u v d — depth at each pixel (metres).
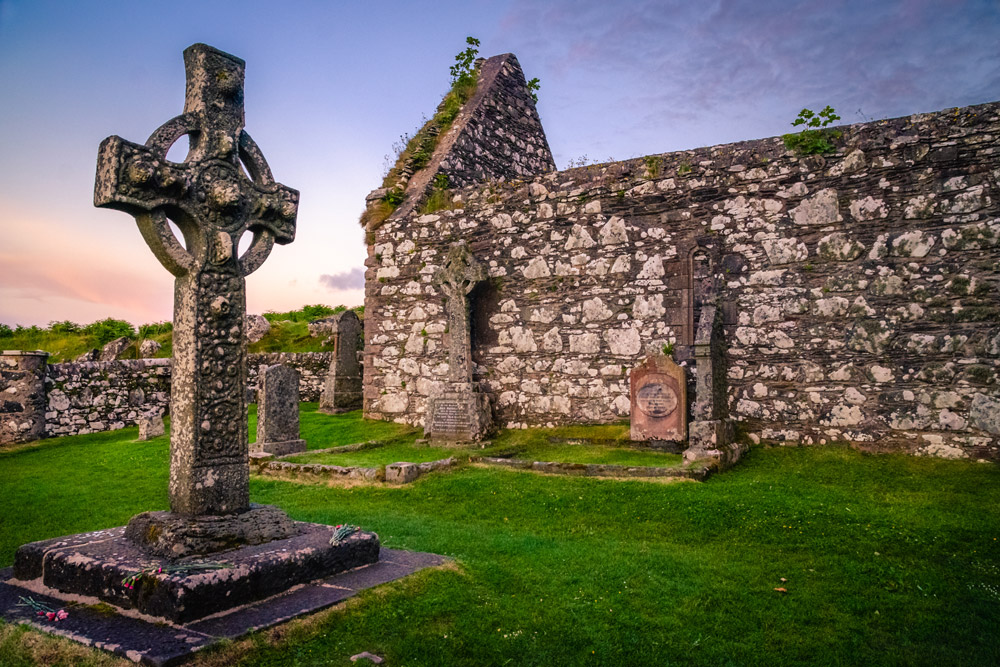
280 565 4.41
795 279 10.73
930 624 4.46
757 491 8.00
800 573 5.43
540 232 13.05
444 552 5.90
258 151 5.45
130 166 4.51
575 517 7.35
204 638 3.61
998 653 4.07
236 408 5.00
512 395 13.09
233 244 5.08
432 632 4.09
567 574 5.30
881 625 4.46
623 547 6.15
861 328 10.25
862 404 10.18
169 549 4.39
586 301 12.48
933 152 9.95
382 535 6.52
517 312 13.16
